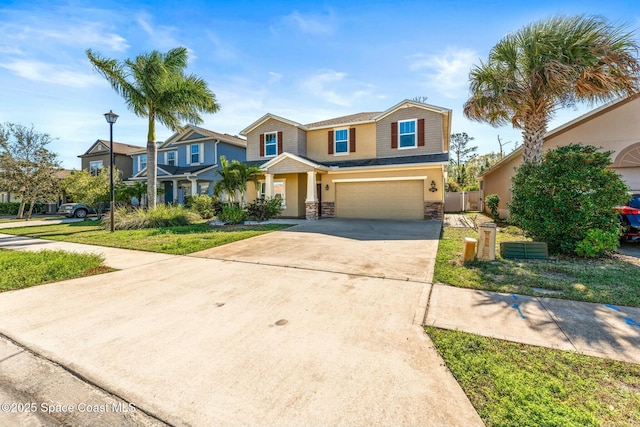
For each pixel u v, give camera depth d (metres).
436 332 3.12
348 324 3.36
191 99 13.63
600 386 2.25
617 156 11.22
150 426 1.96
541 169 7.07
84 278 5.31
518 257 6.35
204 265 6.15
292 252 7.16
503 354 2.69
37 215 24.22
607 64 7.97
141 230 11.54
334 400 2.14
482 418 1.95
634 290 4.27
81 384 2.40
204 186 22.27
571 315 3.50
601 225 6.52
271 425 1.93
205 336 3.13
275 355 2.75
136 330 3.29
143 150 25.28
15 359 2.76
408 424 1.91
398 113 15.05
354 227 11.35
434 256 6.52
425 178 13.73
